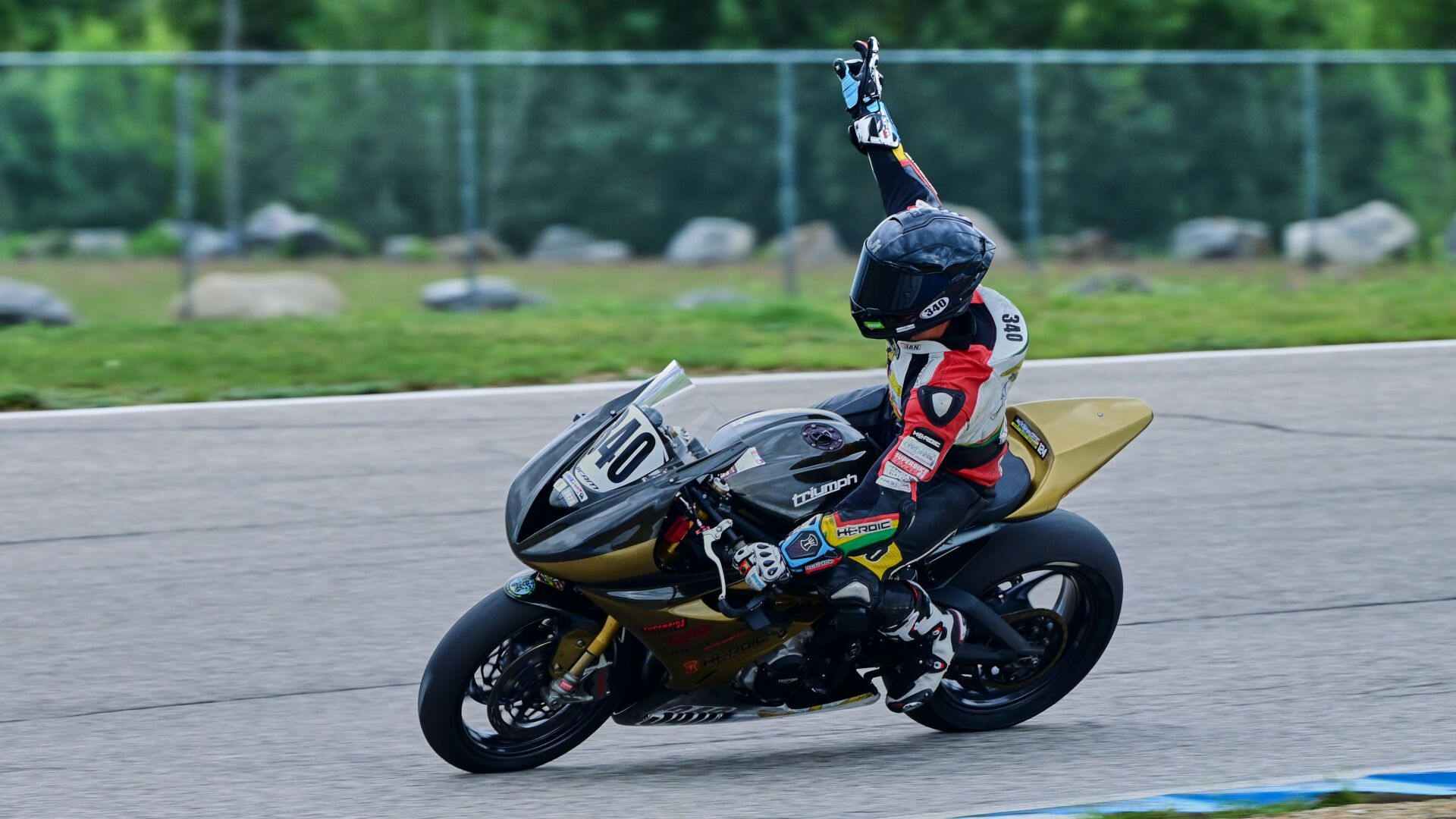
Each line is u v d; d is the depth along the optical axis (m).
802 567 17.30
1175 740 19.44
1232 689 21.27
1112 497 30.33
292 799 17.91
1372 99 62.91
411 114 59.69
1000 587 20.28
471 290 57.22
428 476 31.59
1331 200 63.06
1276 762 18.55
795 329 50.69
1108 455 19.44
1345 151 63.06
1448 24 92.06
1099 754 19.02
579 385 40.28
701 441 17.55
